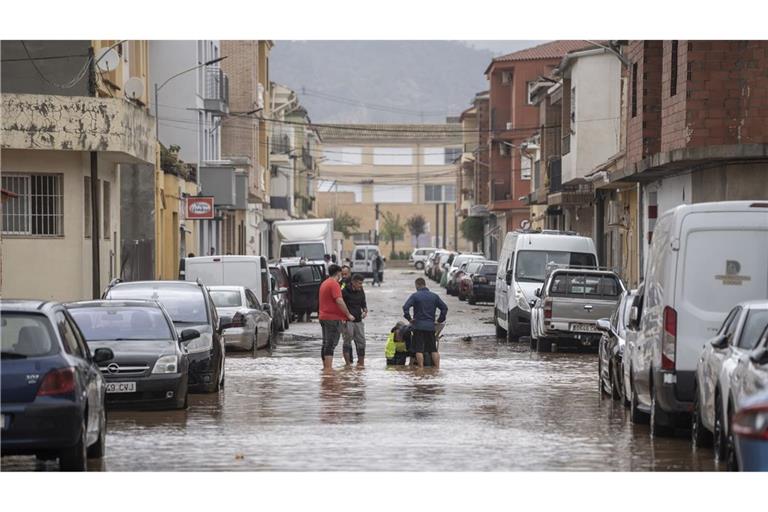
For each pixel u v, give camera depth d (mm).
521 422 36562
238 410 39719
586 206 122188
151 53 130875
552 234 78125
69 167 74312
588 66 108375
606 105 108375
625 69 100812
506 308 77000
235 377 51875
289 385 48250
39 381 25719
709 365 29203
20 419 25453
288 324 89688
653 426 33188
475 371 54938
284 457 29141
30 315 26516
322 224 138625
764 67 69125
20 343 26078
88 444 28188
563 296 65562
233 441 32125
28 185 74125
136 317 40031
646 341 34688
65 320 28000
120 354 38281
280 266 91688
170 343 39312
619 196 100812
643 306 35906
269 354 65688
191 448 30766
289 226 138500
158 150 98812
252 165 168000
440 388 47094
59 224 74438
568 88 115750
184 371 39219
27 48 77062
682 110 70688
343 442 31875
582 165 109062
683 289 32531
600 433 34062
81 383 26594
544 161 138875
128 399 38188
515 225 186125
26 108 70062
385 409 40000
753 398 22578
